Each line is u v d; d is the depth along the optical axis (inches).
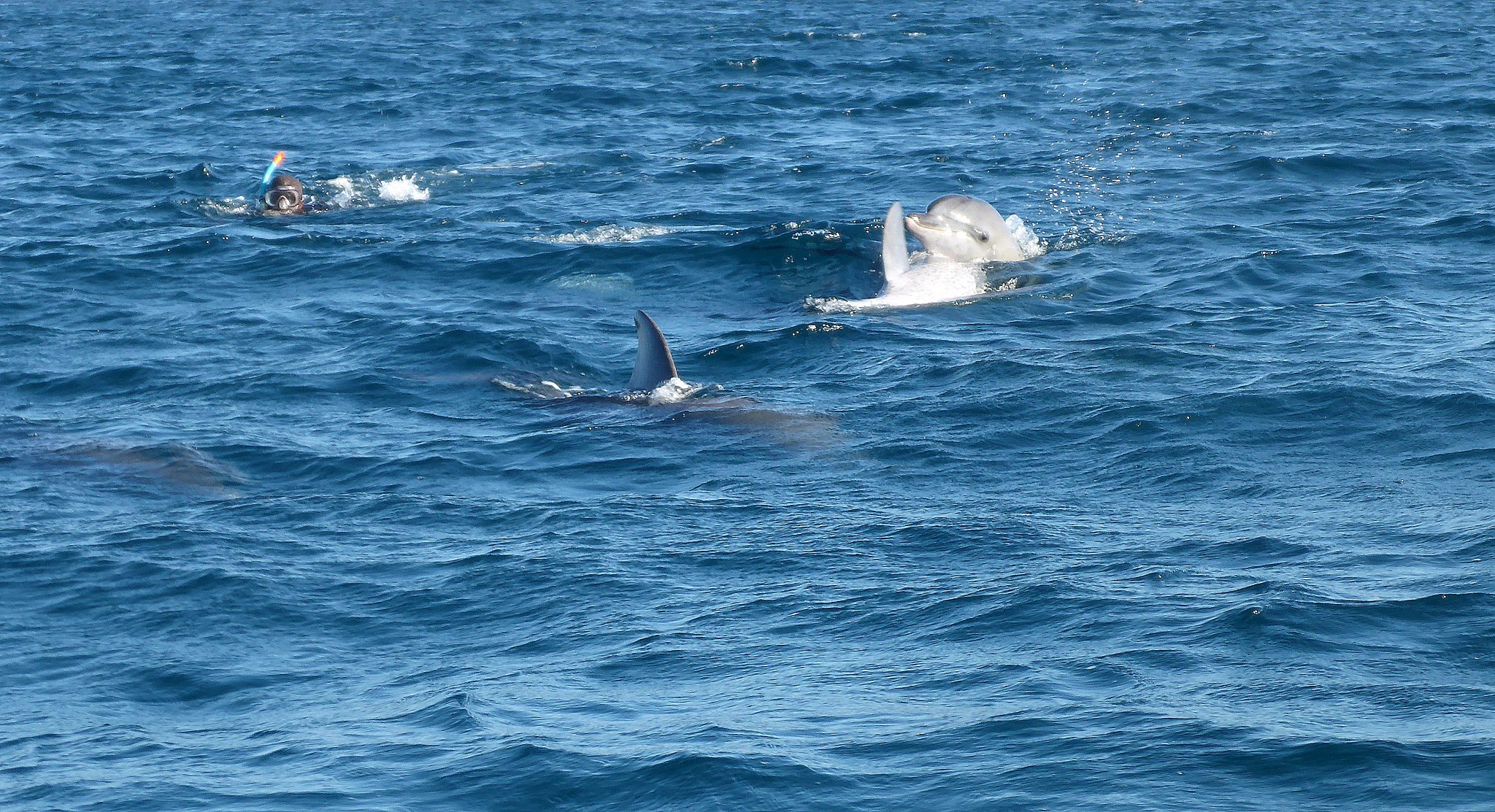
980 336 1951.3
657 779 834.8
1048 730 872.3
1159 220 2623.0
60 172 3272.6
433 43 5964.6
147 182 3164.4
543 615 1128.2
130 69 5167.3
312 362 1903.3
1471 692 895.7
